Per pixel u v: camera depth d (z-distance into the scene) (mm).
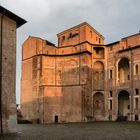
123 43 70312
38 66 75250
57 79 75000
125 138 27094
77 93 70625
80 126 49562
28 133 33250
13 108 33219
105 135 30469
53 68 75625
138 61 65812
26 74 78500
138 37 67438
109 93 71312
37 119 72375
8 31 34312
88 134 31891
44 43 77062
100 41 82812
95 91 72562
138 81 65125
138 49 66250
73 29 78562
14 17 35250
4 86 32312
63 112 71562
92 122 64188
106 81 72312
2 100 31688
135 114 64750
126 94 71125
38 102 73125
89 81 71562
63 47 77375
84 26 75312
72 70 73688
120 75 71938
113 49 72250
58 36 82688
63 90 73250
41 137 28031
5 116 31828
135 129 40062
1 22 33250
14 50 34844
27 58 79125
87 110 69375
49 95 72625
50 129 41875
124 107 71312
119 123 56750
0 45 32594
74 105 70375
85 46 73000
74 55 74250
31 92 75750
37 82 74688
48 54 76125
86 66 71312
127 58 68812
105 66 73125
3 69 32562
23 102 77562
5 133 31281
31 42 78750
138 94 64750
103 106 71625
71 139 26203
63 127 47375
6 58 33312
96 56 74500
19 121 71688
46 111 71500
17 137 27484
